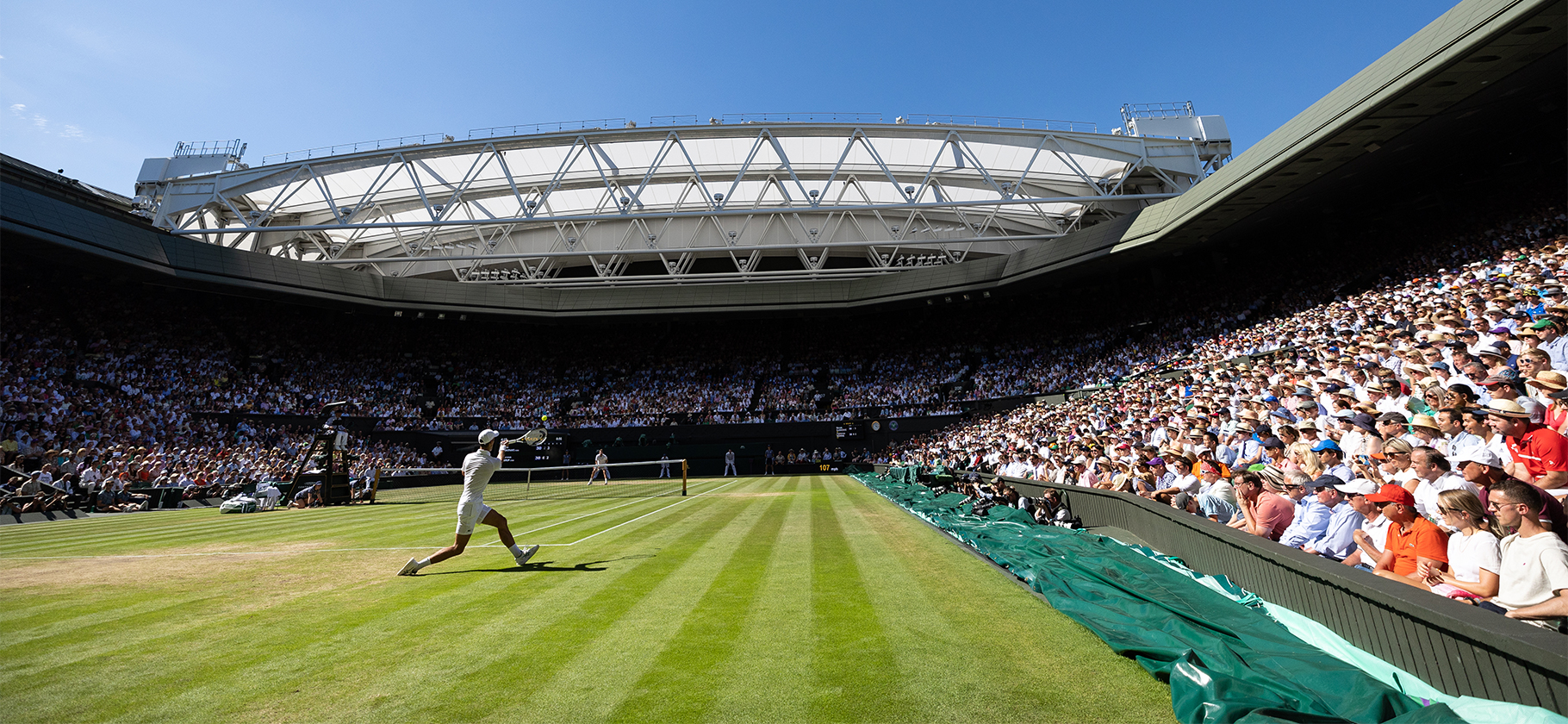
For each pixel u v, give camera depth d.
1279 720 2.99
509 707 3.71
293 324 41.53
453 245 39.66
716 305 42.31
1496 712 2.86
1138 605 5.33
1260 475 7.29
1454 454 6.74
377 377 42.25
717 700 3.78
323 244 38.41
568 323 46.81
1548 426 6.48
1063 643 4.70
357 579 7.53
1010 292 39.44
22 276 32.28
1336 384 12.02
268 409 35.81
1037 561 7.41
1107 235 33.00
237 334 39.12
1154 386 24.69
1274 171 23.69
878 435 40.69
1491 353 8.37
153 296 36.69
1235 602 5.41
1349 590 4.15
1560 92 19.92
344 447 21.66
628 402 44.22
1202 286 36.72
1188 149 30.05
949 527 11.02
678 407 43.72
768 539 10.71
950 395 41.47
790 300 41.94
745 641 4.90
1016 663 4.31
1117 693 3.77
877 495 20.59
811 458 40.69
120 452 25.14
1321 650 4.29
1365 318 20.44
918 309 47.34
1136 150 29.72
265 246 37.44
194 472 23.92
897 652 4.59
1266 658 3.99
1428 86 18.48
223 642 4.98
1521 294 13.58
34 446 24.45
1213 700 3.32
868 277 41.34
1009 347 43.12
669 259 42.50
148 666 4.43
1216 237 32.09
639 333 48.94
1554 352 9.02
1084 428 20.61
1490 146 24.31
